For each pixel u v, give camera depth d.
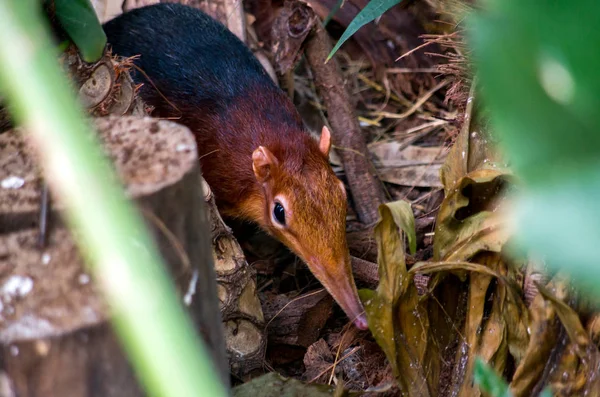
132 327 2.04
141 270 2.17
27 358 3.06
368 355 7.06
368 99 10.88
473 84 6.11
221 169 8.62
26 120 2.01
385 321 5.58
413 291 5.68
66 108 1.85
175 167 3.50
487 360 5.55
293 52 9.50
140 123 3.83
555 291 4.97
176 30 9.37
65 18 5.60
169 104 8.92
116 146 3.67
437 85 10.55
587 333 4.86
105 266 2.11
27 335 3.02
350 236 8.61
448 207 5.85
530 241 1.64
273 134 8.41
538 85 1.61
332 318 7.84
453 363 5.96
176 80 9.01
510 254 5.39
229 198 8.70
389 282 5.57
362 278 7.90
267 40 10.46
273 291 8.27
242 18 10.18
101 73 6.04
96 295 3.15
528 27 1.58
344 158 9.43
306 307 7.32
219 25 9.68
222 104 8.77
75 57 5.82
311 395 5.89
